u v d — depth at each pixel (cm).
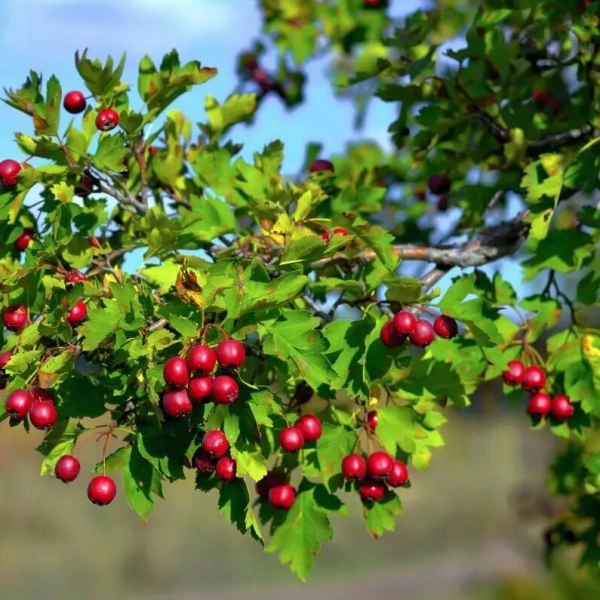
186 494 484
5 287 105
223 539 427
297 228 107
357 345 105
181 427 102
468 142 124
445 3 137
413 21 125
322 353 101
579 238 114
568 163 114
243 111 119
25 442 509
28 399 102
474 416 545
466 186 124
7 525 393
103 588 348
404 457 108
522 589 225
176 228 108
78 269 109
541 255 115
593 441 124
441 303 105
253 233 116
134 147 114
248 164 116
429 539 448
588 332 114
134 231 113
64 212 106
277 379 109
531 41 123
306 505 108
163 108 113
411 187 134
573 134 119
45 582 347
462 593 334
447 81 121
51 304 104
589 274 114
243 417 101
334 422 108
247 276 101
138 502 102
